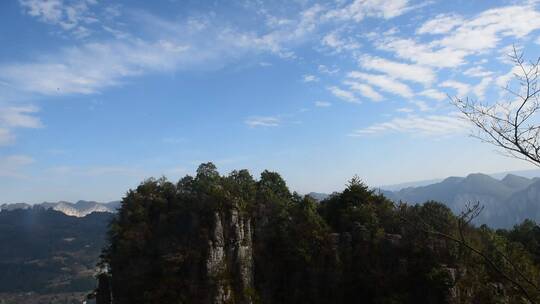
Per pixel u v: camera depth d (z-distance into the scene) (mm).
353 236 124750
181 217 118875
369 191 140750
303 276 123438
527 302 17781
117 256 118688
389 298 109125
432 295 103000
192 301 109375
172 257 111438
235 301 113875
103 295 126562
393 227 126438
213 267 112688
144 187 127500
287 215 132750
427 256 107438
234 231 119438
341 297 119438
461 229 16469
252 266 123188
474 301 95500
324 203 148500
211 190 121750
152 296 109375
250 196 137500
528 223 126688
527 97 14281
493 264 16484
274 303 123062
